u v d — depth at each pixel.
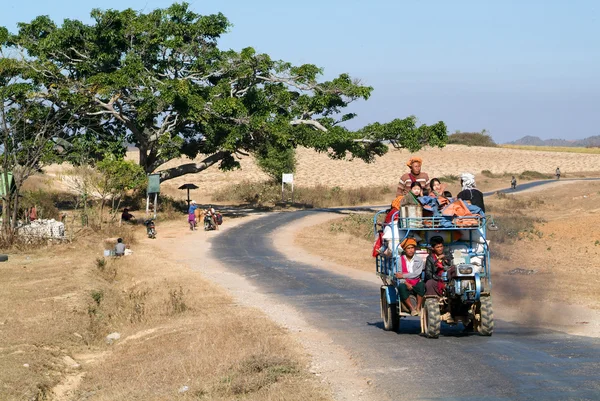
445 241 20.84
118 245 54.75
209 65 96.00
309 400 14.32
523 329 22.28
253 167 186.50
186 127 100.81
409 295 20.92
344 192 132.00
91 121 93.50
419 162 21.67
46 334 26.31
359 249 62.38
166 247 64.00
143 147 96.38
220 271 46.97
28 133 83.19
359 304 30.67
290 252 59.81
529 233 69.00
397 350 19.00
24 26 91.81
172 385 17.44
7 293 35.50
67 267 45.72
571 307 27.58
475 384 14.91
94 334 27.97
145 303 33.47
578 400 13.37
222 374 17.06
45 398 20.02
